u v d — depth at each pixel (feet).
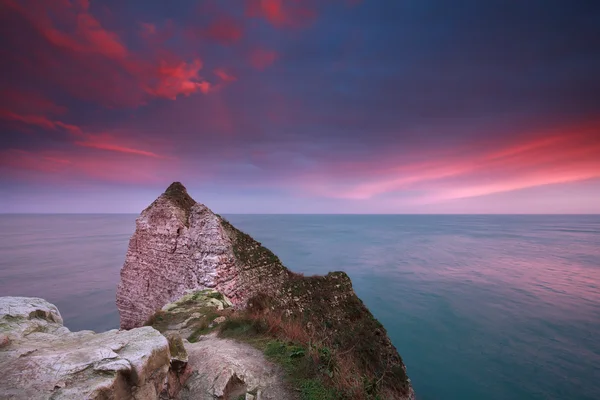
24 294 210.59
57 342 16.94
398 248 412.36
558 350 137.90
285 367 21.06
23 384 12.32
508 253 404.98
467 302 199.31
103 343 16.56
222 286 58.85
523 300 208.33
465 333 153.89
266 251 82.53
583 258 376.68
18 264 302.04
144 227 74.28
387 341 71.97
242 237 81.00
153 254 71.72
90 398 12.10
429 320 169.07
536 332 157.28
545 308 193.47
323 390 18.78
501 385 111.14
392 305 190.70
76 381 12.92
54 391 12.17
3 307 18.97
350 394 18.80
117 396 13.43
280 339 25.62
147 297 71.77
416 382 112.78
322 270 273.95
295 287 77.00
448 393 106.73
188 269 64.49
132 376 14.55
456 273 279.08
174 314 37.83
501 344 142.72
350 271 271.90
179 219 70.79
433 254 376.89
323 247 401.70
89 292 214.28
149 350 16.19
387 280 246.47
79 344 16.65
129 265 75.56
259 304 63.62
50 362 13.73
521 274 284.61
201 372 19.61
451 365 124.16
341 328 69.97
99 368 13.87
